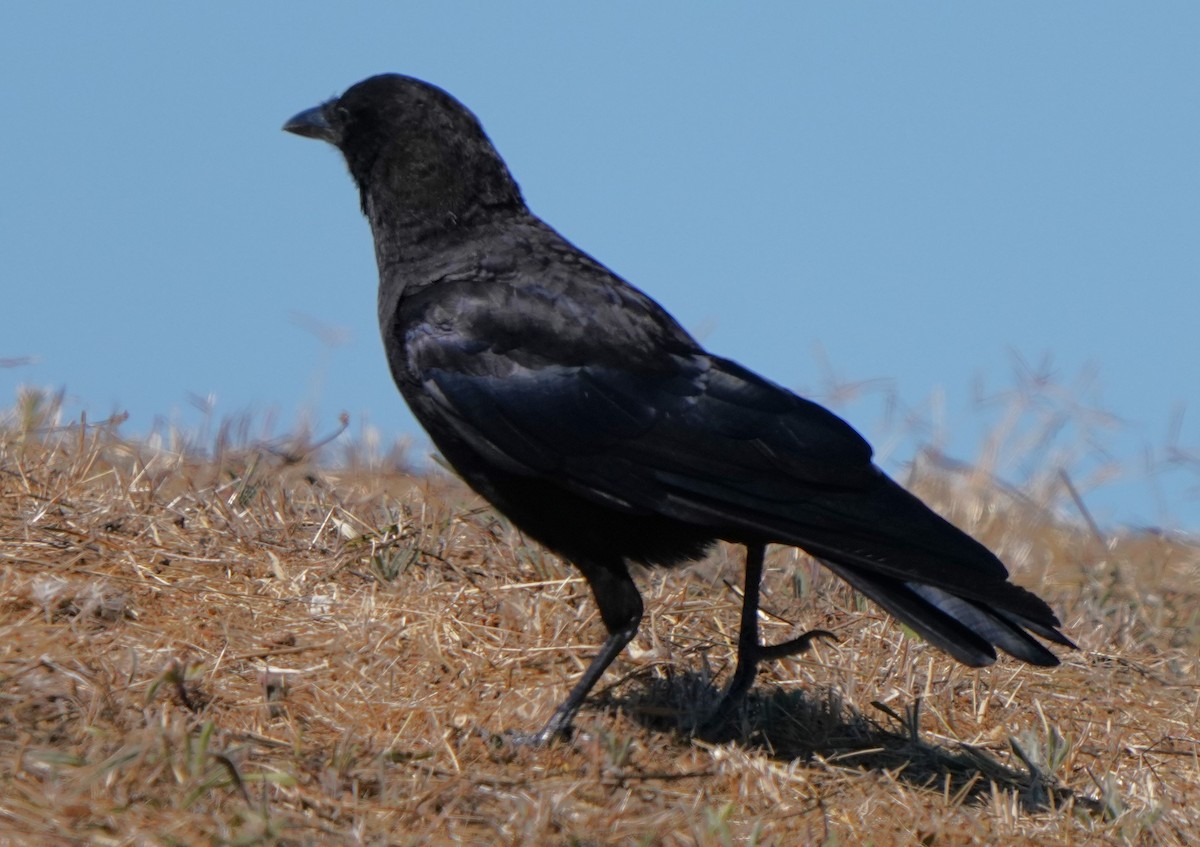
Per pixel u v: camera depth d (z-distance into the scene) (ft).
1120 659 39.91
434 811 26.32
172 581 35.63
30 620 32.19
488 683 33.60
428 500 44.98
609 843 25.95
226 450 48.39
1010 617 30.45
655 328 33.50
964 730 35.06
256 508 40.78
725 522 31.35
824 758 32.42
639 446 32.12
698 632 38.06
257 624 34.24
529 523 33.71
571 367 32.86
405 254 35.81
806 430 31.81
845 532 30.58
